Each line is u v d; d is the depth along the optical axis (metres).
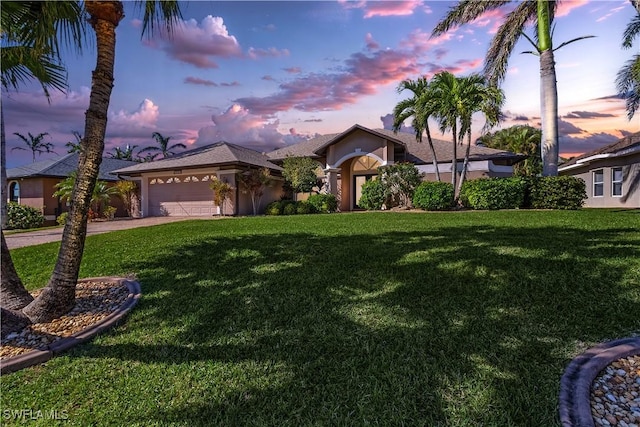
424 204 16.88
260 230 10.98
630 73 14.92
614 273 4.74
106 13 4.30
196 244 8.61
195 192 23.02
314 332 3.80
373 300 4.52
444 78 16.53
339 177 25.91
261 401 2.70
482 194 15.45
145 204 24.06
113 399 2.80
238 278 5.65
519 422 2.34
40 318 4.23
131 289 5.35
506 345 3.28
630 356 2.97
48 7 4.50
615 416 2.30
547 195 14.62
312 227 11.30
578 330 3.45
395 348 3.38
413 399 2.62
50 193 23.64
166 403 2.73
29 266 7.21
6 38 5.34
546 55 15.12
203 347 3.60
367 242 7.86
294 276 5.59
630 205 17.39
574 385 2.62
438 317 3.94
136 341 3.79
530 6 15.91
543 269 5.05
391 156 21.66
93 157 4.50
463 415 2.43
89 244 9.52
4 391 2.95
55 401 2.80
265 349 3.50
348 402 2.64
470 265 5.48
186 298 4.93
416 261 5.96
